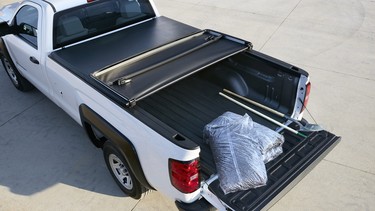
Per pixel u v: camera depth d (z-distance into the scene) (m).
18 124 5.20
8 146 4.79
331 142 3.47
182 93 4.66
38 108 5.56
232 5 9.73
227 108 4.33
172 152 2.70
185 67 3.70
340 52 7.14
